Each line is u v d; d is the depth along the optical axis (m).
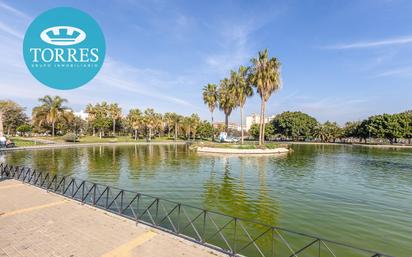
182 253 6.40
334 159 35.41
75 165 25.77
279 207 12.45
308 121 101.00
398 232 9.49
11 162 27.31
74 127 88.31
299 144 82.06
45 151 40.25
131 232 7.61
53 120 64.88
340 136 101.75
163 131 105.75
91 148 48.56
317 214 11.47
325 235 9.16
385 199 14.18
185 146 57.97
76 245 6.75
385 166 28.48
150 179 18.91
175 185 17.00
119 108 89.31
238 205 12.70
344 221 10.59
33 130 83.69
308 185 17.66
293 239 8.70
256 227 9.77
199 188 16.22
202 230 9.30
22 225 8.03
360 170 25.22
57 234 7.40
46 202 10.45
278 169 24.59
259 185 17.36
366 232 9.46
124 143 63.91
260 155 38.31
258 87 41.50
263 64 40.38
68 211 9.39
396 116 76.50
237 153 38.91
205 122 101.56
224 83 55.75
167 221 10.15
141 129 93.19
